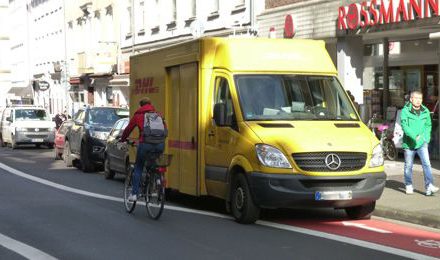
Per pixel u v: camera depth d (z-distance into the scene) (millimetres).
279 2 20625
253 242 8469
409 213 10086
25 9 68500
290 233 9109
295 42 10977
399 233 9117
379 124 17641
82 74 43406
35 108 31359
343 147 9297
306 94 10430
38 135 30250
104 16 40375
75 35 48219
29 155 26281
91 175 18141
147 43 33031
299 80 10531
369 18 16297
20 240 8758
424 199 11328
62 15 52562
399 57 17875
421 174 14523
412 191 11938
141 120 10383
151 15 32625
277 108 10141
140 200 11195
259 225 9773
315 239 8664
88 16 44312
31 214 10977
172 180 12180
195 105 11055
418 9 14742
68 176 17797
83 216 10742
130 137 14555
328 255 7676
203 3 26312
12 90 67625
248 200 9617
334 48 19469
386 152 17281
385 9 15711
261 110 10070
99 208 11664
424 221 9805
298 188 9102
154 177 10391
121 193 13898
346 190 9273
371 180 9453
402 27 15461
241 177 9719
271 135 9422
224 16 24656
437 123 16734
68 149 20734
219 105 10000
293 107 10227
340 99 10641
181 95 11727
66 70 41406
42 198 13047
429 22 14672
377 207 10711
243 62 10453
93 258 7656
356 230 9359
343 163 9281
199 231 9297
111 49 37844
